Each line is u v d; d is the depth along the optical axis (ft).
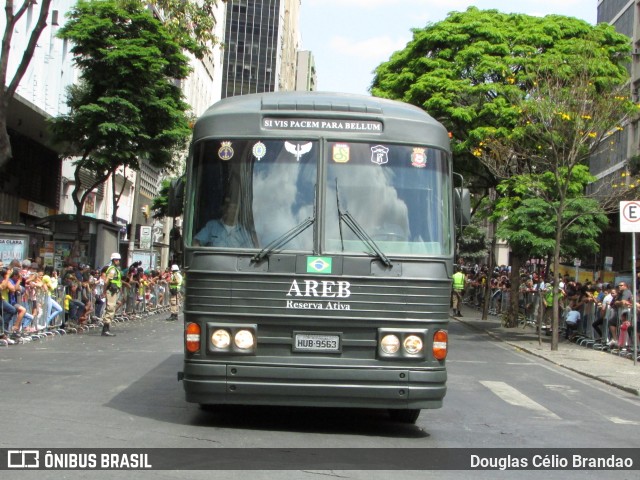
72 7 84.94
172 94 87.35
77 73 111.04
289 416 33.22
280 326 28.02
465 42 97.04
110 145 83.92
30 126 101.50
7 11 53.57
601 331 76.23
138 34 84.53
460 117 91.81
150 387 39.50
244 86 456.04
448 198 29.89
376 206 28.94
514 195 88.69
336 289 28.09
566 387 49.93
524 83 93.66
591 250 82.28
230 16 454.81
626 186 82.17
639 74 161.17
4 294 58.49
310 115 29.32
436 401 28.37
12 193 104.12
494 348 76.38
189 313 28.35
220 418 31.89
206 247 28.37
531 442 30.40
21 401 33.55
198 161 29.37
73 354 53.67
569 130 74.69
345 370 27.81
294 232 28.37
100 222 92.68
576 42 81.76
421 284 28.50
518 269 102.78
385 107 30.07
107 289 70.08
